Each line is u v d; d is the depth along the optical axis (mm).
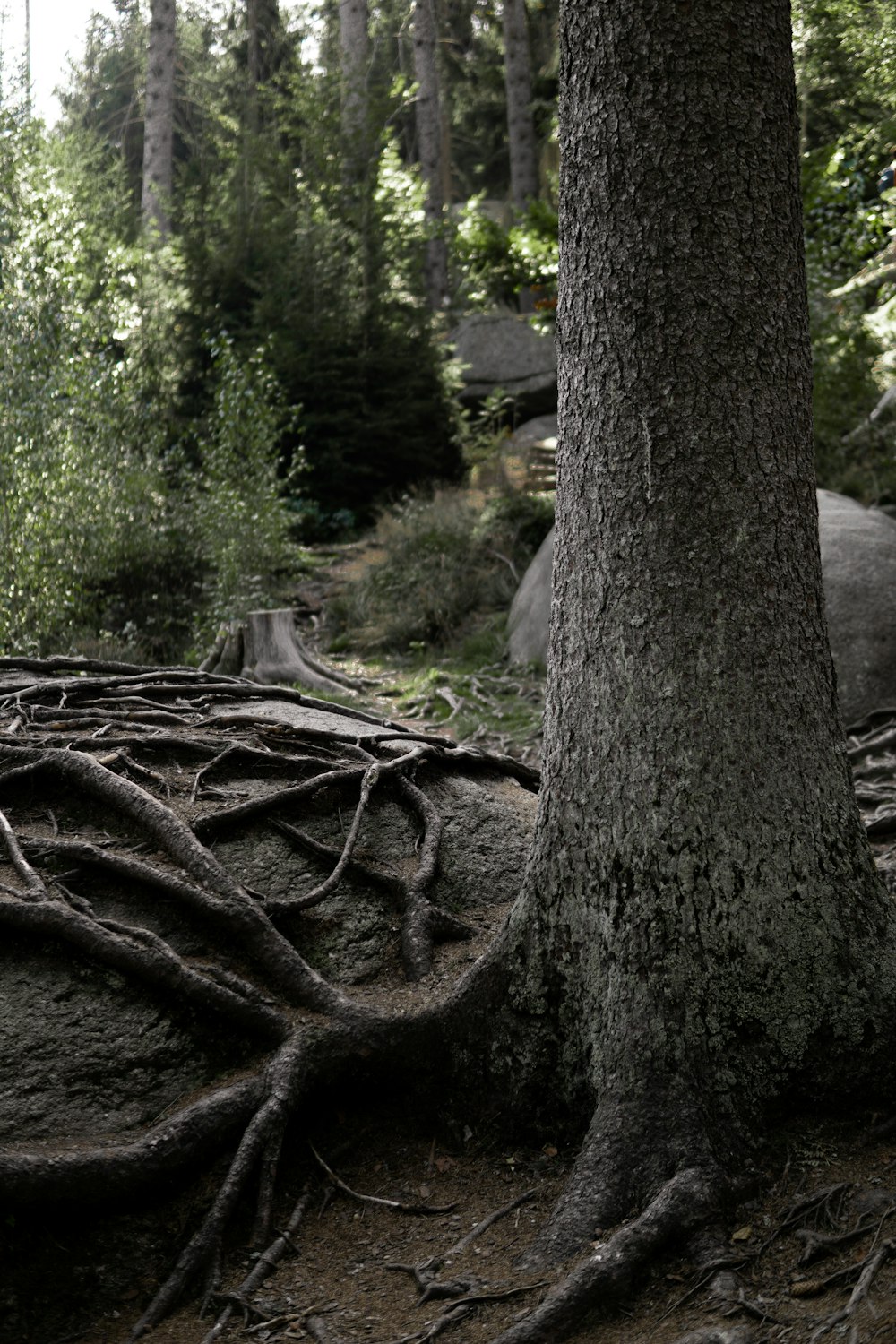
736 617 3176
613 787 3262
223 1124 3168
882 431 10906
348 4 18766
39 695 4871
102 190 18344
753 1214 2850
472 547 11234
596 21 3230
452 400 15609
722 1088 3045
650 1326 2543
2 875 3686
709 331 3164
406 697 8938
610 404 3260
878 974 3174
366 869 4160
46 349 9414
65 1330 2766
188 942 3650
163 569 10930
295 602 11320
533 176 20688
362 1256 3025
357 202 16078
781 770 3191
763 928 3131
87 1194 2900
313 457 14320
